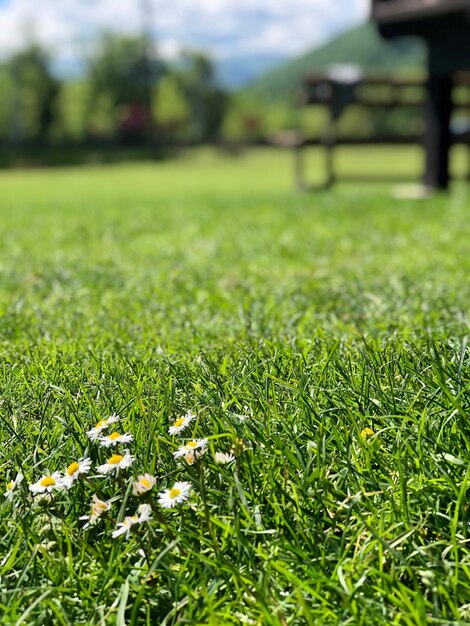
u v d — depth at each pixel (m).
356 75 5.23
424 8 3.33
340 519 0.67
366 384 0.83
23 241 2.77
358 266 1.96
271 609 0.58
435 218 2.95
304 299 1.52
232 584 0.61
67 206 4.55
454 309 1.32
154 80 27.59
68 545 0.63
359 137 5.38
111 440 0.70
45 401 0.88
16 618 0.58
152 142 19.73
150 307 1.51
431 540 0.65
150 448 0.74
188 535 0.64
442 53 3.75
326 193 4.76
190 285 1.74
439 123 3.97
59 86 24.80
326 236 2.57
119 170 13.34
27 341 1.19
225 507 0.67
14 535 0.67
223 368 0.93
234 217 3.38
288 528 0.65
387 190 4.52
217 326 1.28
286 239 2.52
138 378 0.91
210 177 9.95
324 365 0.90
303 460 0.71
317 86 5.33
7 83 24.38
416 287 1.60
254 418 0.78
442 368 0.81
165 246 2.50
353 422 0.73
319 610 0.57
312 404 0.80
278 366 0.93
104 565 0.63
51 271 2.01
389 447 0.74
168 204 4.36
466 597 0.58
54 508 0.68
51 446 0.78
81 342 1.18
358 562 0.61
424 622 0.54
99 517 0.64
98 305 1.52
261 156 20.12
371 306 1.40
